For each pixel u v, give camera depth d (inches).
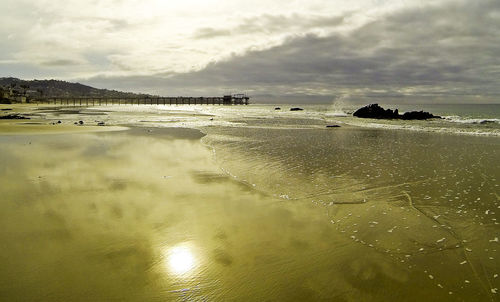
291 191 340.2
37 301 159.0
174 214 275.1
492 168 441.7
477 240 226.8
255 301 163.8
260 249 216.4
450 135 869.8
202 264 197.6
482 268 192.1
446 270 190.9
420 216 270.7
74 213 273.6
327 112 2452.0
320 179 386.9
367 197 319.9
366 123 1338.6
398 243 224.2
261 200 312.5
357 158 518.9
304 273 188.5
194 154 557.0
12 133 841.5
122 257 203.3
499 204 295.4
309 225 254.5
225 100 6628.9
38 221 255.9
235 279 182.5
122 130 962.1
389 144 682.8
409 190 341.1
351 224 255.9
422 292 170.4
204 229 246.2
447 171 424.5
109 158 513.7
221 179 389.1
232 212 281.1
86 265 192.7
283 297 166.9
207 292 170.7
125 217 267.0
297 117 1803.6
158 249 214.1
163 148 620.4
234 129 1032.2
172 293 168.9
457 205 294.8
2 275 180.5
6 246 214.1
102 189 343.6
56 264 193.0
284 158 520.4
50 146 628.1
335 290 172.6
